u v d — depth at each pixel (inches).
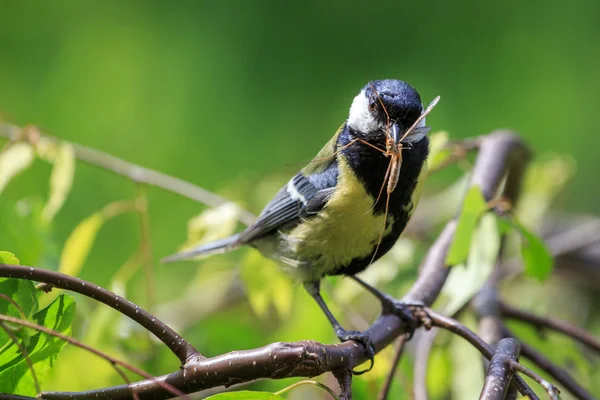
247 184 111.5
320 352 103.3
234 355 103.3
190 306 111.8
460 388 107.3
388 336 105.5
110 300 103.3
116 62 118.1
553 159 113.0
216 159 115.6
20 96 115.7
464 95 118.6
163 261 108.5
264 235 108.0
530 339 107.7
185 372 103.2
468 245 105.7
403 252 108.7
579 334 107.3
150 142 115.5
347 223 106.9
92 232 107.6
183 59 118.6
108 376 107.2
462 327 105.1
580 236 111.8
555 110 117.4
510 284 111.6
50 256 107.1
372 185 106.7
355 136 106.8
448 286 106.0
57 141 107.7
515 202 109.2
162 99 116.4
